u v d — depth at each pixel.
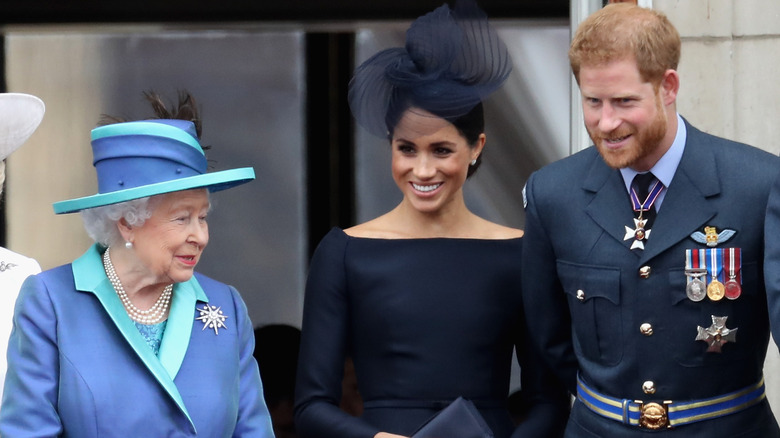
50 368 12.44
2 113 15.53
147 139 12.70
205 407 12.66
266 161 23.34
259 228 23.41
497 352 15.55
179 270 12.77
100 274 12.88
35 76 23.03
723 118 18.06
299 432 15.49
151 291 13.02
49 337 12.53
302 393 15.50
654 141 12.97
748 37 17.97
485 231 16.08
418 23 15.31
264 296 23.44
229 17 22.89
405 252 15.73
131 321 12.70
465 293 15.51
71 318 12.61
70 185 23.25
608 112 12.81
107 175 12.80
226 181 12.62
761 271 13.21
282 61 23.12
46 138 23.16
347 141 23.30
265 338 22.45
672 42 12.80
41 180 23.23
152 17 22.86
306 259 23.39
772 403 17.89
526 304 14.86
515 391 19.69
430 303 15.46
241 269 23.44
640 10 12.91
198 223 12.85
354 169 23.36
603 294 13.59
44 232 23.28
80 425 12.30
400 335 15.42
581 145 18.62
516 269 15.69
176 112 13.55
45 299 12.69
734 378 13.45
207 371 12.81
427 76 15.12
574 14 18.41
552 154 22.09
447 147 15.34
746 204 13.23
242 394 13.27
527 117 22.05
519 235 16.09
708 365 13.33
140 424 12.40
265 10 22.77
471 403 14.53
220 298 13.45
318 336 15.62
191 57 23.12
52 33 22.91
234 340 13.20
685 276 13.26
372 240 15.91
